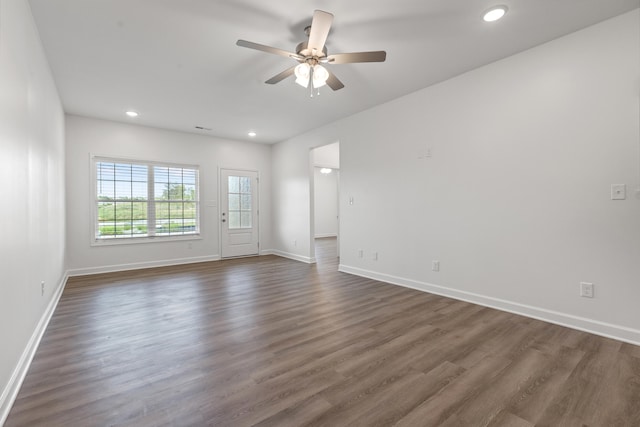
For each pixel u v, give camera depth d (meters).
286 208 6.73
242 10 2.38
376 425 1.55
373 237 4.65
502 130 3.17
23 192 2.09
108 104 4.39
